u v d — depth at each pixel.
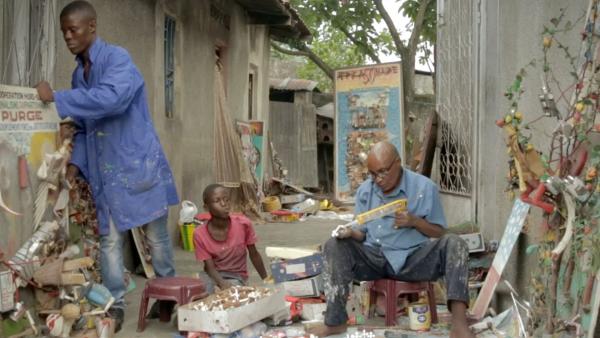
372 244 4.95
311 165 21.33
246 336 4.84
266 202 14.30
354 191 14.40
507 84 5.60
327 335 4.95
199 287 5.27
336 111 14.32
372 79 14.04
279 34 17.89
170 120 9.34
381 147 4.89
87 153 5.39
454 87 7.63
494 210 5.91
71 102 5.00
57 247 5.11
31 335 4.74
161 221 5.70
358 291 5.52
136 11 8.13
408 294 5.51
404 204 4.82
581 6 4.34
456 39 7.55
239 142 12.56
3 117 4.65
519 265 5.23
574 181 3.91
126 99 5.12
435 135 8.17
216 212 5.61
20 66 5.77
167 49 9.51
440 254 4.77
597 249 3.75
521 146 4.36
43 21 6.00
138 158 5.34
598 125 3.96
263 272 6.06
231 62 13.19
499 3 5.83
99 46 5.24
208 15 11.35
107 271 5.37
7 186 4.66
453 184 7.68
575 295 4.03
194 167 10.53
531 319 4.44
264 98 16.56
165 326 5.46
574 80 4.34
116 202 5.33
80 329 4.95
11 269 4.61
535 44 5.01
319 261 5.56
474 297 5.63
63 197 5.21
